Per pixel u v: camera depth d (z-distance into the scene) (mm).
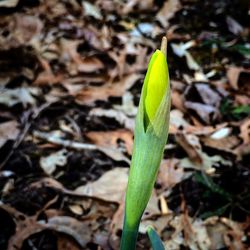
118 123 334
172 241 261
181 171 300
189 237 263
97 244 249
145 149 136
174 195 287
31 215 264
